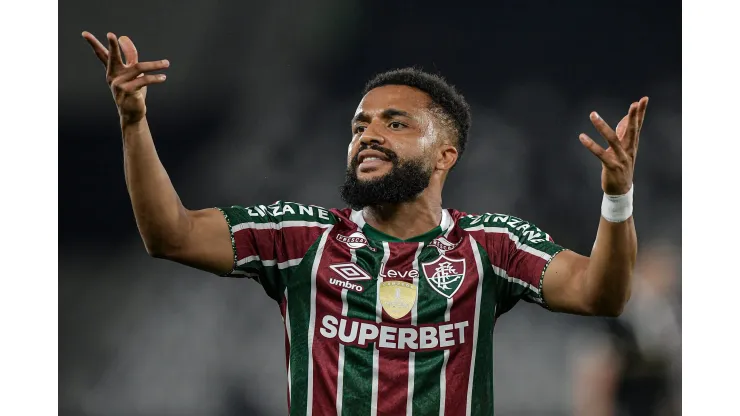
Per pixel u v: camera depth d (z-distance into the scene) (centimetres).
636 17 3425
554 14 3438
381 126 1266
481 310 1216
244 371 2998
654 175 3303
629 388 2561
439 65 3419
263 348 3017
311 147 3281
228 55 3309
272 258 1223
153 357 3041
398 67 3394
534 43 3431
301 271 1216
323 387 1173
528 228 1271
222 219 1205
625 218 1128
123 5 3297
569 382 2923
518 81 3412
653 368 2570
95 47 1073
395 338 1180
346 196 1252
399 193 1235
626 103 3384
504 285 1251
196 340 3025
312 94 3328
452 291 1205
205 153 3256
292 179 3259
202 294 3062
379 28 3397
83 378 3025
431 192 1290
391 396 1163
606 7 3412
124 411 2986
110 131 3259
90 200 3219
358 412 1159
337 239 1237
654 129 3350
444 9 3428
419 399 1167
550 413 2938
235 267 1199
